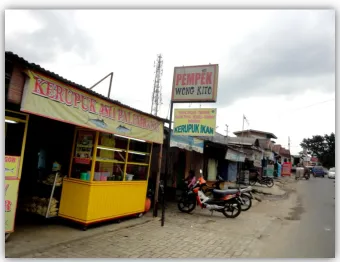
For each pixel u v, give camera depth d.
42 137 7.64
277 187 24.64
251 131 41.84
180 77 8.84
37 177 7.46
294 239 7.52
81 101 5.89
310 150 76.75
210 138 17.17
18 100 4.59
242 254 6.00
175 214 9.91
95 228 6.97
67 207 6.94
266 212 11.86
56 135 7.56
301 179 37.97
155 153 12.30
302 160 69.56
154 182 11.50
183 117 8.87
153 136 8.71
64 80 5.33
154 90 28.02
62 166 7.38
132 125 7.67
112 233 6.73
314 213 11.98
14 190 5.31
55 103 5.23
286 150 55.25
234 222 9.31
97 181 6.92
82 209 6.71
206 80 8.51
